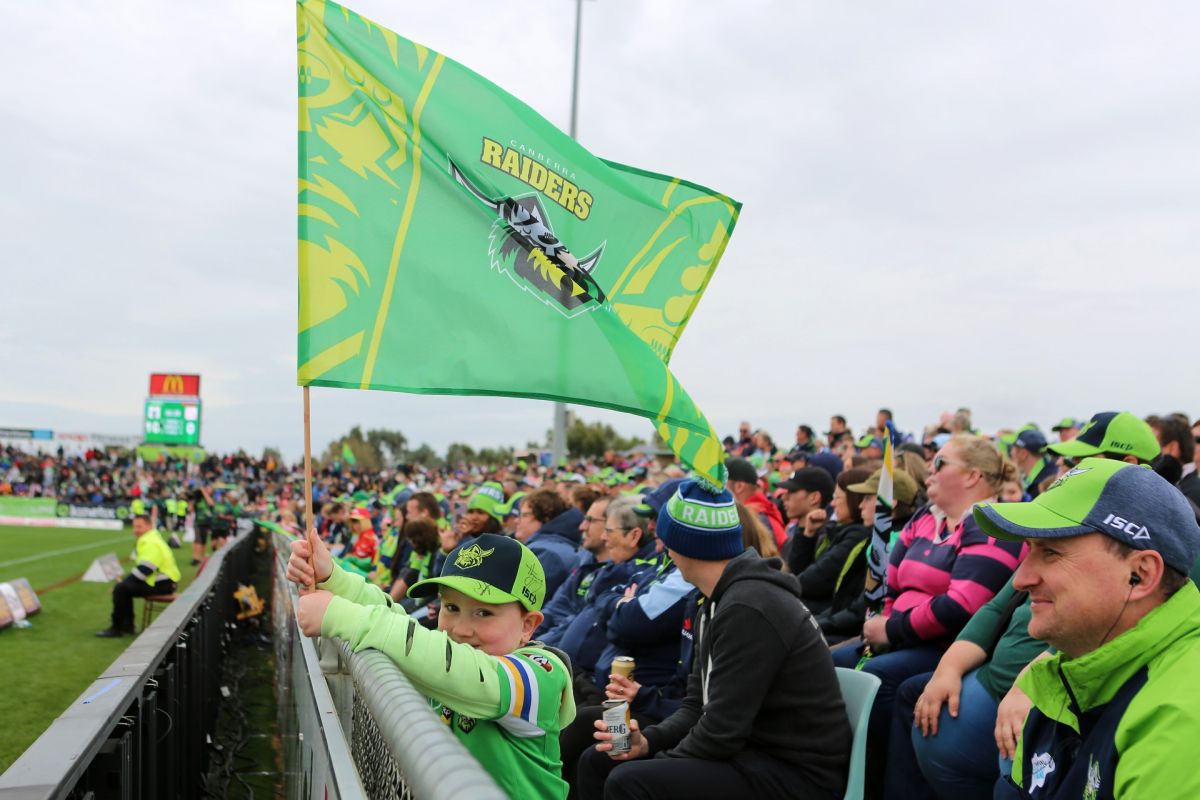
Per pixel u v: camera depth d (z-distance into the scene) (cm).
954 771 320
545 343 275
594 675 462
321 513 1906
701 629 330
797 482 583
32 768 186
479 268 271
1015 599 329
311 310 245
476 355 264
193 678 452
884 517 444
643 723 397
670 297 318
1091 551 174
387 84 265
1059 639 179
